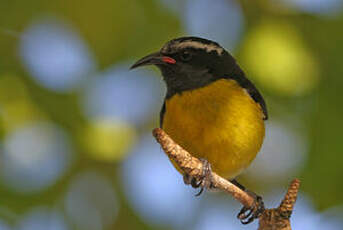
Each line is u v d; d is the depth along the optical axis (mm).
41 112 14648
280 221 9969
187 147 11594
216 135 11445
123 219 14906
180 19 14781
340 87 14047
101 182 14992
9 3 14594
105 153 14641
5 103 14625
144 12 14727
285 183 14781
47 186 14477
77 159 14750
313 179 14008
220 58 12133
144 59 12281
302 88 14039
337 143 13945
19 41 14789
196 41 12109
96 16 14672
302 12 14438
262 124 11969
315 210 14016
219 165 11656
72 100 14711
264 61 14047
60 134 14680
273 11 14539
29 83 14734
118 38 14766
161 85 15305
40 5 14625
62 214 14445
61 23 14758
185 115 11562
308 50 14156
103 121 14734
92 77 14844
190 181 10164
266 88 14047
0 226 13859
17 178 14336
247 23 14727
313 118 14102
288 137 14453
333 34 14242
